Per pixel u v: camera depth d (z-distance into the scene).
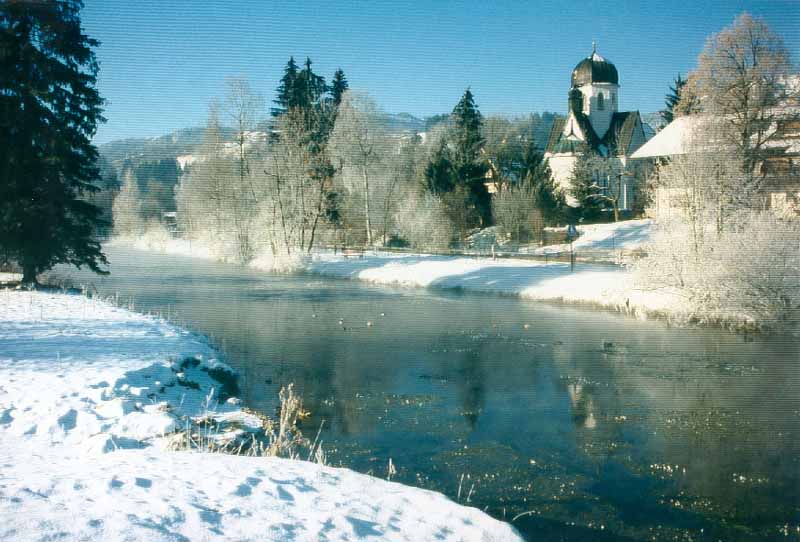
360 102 45.78
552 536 7.35
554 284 26.33
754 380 13.68
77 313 18.28
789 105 29.06
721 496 8.38
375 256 39.50
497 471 9.18
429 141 57.62
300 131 41.56
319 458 8.52
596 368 14.96
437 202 43.81
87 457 6.96
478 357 16.20
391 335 18.97
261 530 4.62
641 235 38.75
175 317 21.31
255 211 41.25
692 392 12.93
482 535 5.46
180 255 47.22
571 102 65.31
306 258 38.06
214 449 8.63
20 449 7.39
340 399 12.67
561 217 46.84
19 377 10.52
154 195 50.91
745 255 18.66
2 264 27.52
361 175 46.78
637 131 65.25
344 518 5.17
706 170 21.33
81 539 3.92
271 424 10.45
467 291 28.17
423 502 6.17
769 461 9.45
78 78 23.00
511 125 61.47
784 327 18.19
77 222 25.50
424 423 11.28
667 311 20.56
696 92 30.02
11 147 21.72
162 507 4.75
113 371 11.36
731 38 28.86
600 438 10.50
